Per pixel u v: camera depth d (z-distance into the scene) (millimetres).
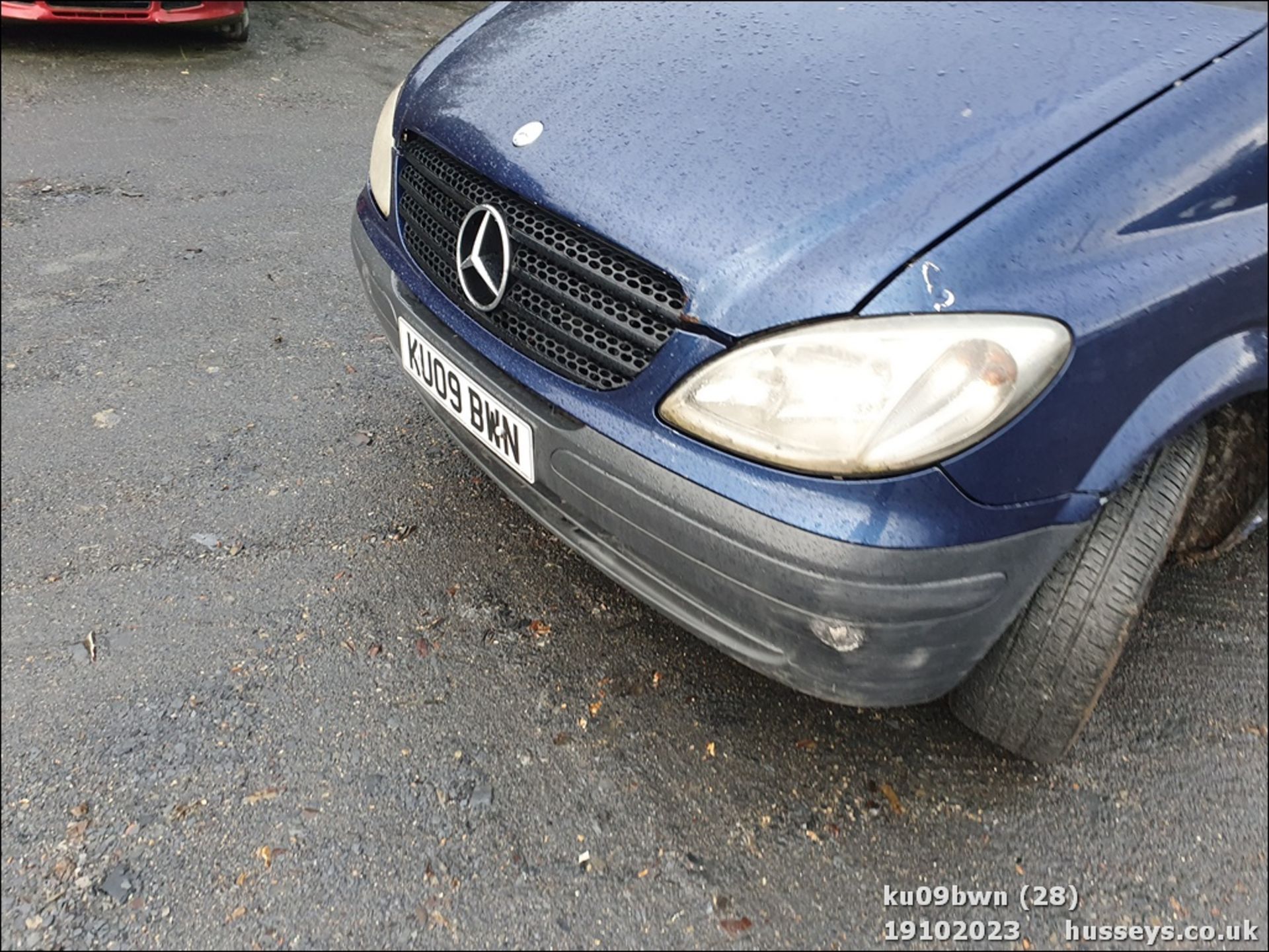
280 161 4238
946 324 1367
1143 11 1855
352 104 4953
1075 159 1513
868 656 1479
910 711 2033
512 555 2328
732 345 1445
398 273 2023
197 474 2482
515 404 1694
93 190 3814
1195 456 1675
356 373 2932
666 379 1499
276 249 3539
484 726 1922
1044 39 1785
